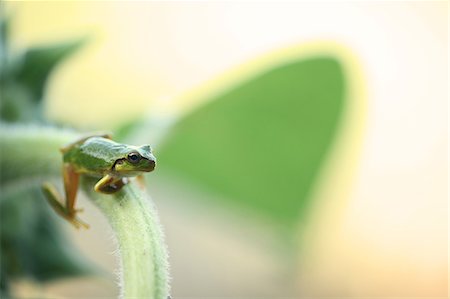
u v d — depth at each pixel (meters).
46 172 0.42
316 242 0.56
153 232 0.35
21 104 0.48
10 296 0.47
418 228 1.03
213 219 0.58
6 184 0.43
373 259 1.01
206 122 0.54
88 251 0.71
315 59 0.54
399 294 1.01
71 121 0.51
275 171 0.55
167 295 0.34
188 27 0.99
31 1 0.82
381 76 1.14
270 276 0.85
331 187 0.56
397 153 1.11
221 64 1.01
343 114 0.55
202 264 0.94
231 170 0.56
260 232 0.57
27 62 0.48
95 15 0.87
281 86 0.54
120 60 0.88
